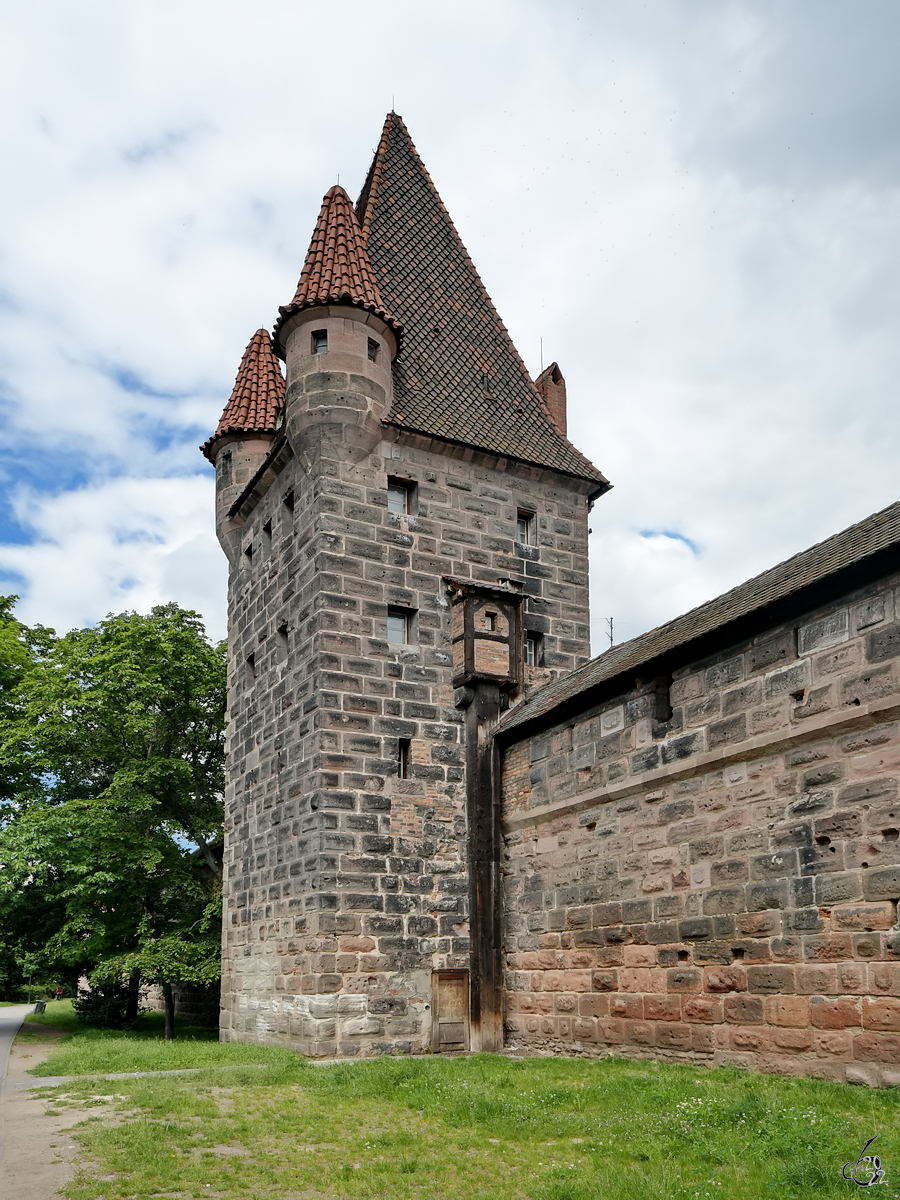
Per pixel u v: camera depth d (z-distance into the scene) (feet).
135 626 103.04
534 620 79.25
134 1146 34.27
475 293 93.66
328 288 74.90
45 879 94.89
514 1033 66.33
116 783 99.50
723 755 50.72
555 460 83.46
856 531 50.03
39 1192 29.45
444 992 68.13
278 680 76.59
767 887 47.44
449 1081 46.85
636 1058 54.65
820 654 45.98
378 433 74.90
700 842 52.06
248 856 78.59
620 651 66.18
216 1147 35.17
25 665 114.01
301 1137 36.47
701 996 50.72
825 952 43.93
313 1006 64.23
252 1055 61.16
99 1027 106.93
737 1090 40.14
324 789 67.51
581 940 60.80
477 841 70.03
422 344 84.89
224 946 81.51
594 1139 34.58
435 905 69.10
